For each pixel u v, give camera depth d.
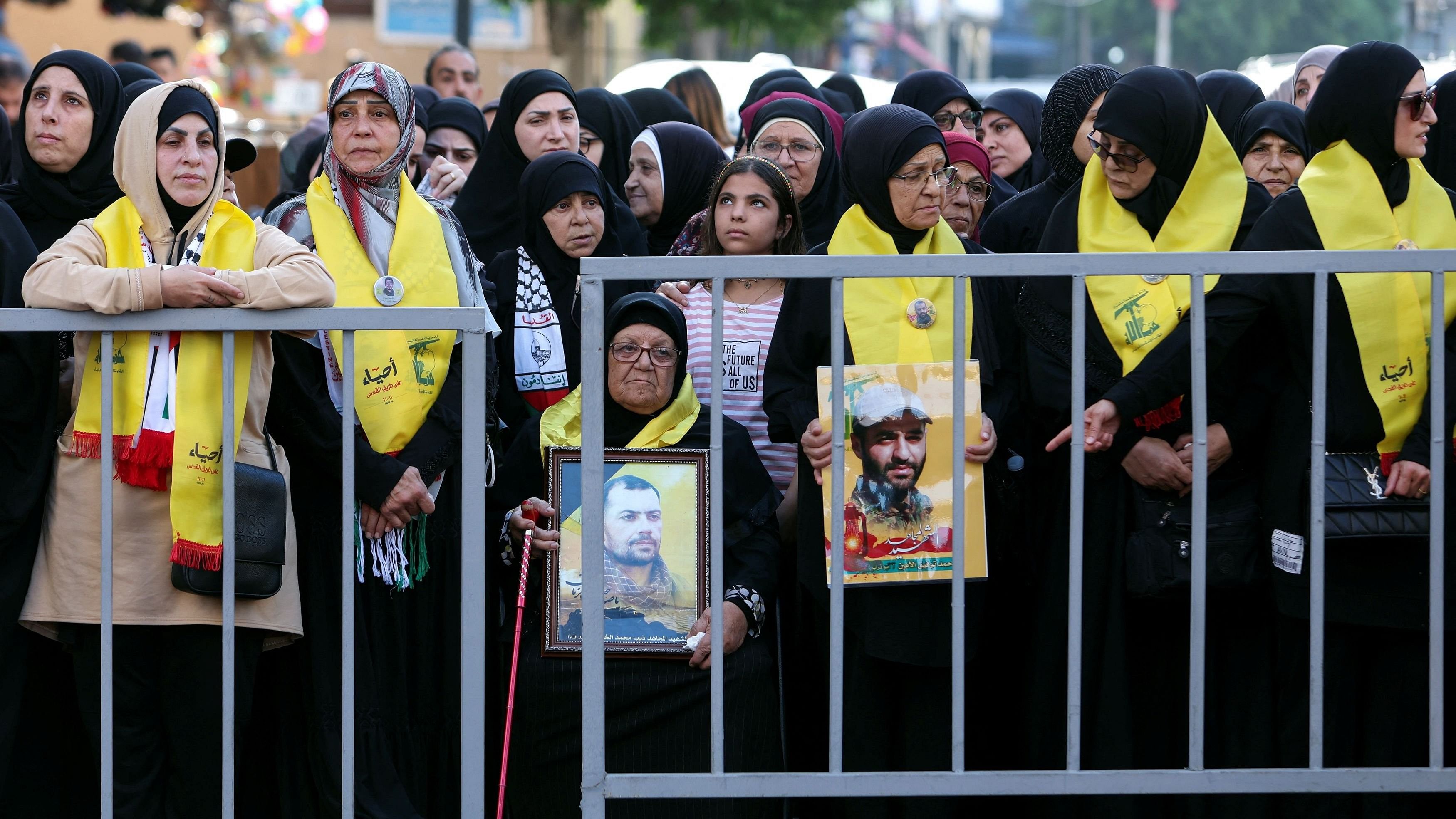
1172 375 7.58
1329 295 7.53
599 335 7.03
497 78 43.72
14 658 7.55
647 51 45.28
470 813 7.23
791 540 8.92
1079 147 9.40
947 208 9.79
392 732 8.23
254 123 22.94
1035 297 8.05
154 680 7.60
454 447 8.35
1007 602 8.51
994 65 106.56
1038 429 8.29
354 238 8.49
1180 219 8.10
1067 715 7.55
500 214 11.29
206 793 7.62
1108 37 99.94
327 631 7.98
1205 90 12.00
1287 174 10.50
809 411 8.05
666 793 7.19
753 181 8.99
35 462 7.51
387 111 8.49
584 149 12.57
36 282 7.18
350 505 7.17
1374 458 7.47
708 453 8.04
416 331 7.99
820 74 21.75
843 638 7.93
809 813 8.96
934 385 7.50
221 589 7.33
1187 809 8.05
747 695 8.02
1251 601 7.91
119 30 39.03
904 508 7.47
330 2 48.22
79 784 8.01
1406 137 7.73
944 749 7.91
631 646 7.91
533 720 8.07
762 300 9.23
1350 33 84.69
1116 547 7.91
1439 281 7.02
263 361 7.69
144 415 7.34
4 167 11.70
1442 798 7.98
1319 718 7.21
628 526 7.96
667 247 11.54
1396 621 7.48
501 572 8.74
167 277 7.05
